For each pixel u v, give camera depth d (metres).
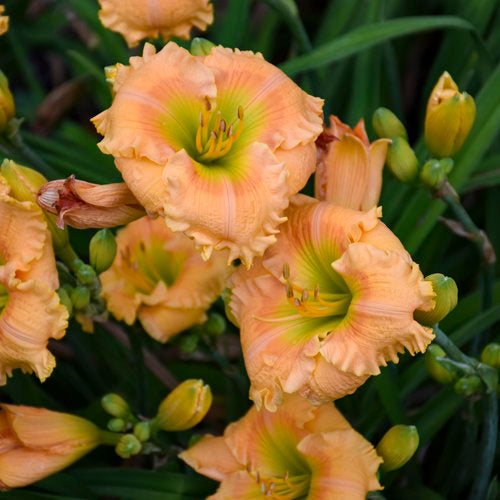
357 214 1.11
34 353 1.10
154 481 1.21
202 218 1.07
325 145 1.15
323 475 1.14
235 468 1.18
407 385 1.25
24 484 1.16
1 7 1.25
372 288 1.07
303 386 1.09
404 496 1.25
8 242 1.11
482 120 1.27
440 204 1.27
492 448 1.21
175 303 1.21
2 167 1.11
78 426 1.17
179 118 1.10
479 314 1.25
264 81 1.11
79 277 1.16
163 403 1.17
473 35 1.33
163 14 1.19
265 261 1.13
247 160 1.09
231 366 1.26
